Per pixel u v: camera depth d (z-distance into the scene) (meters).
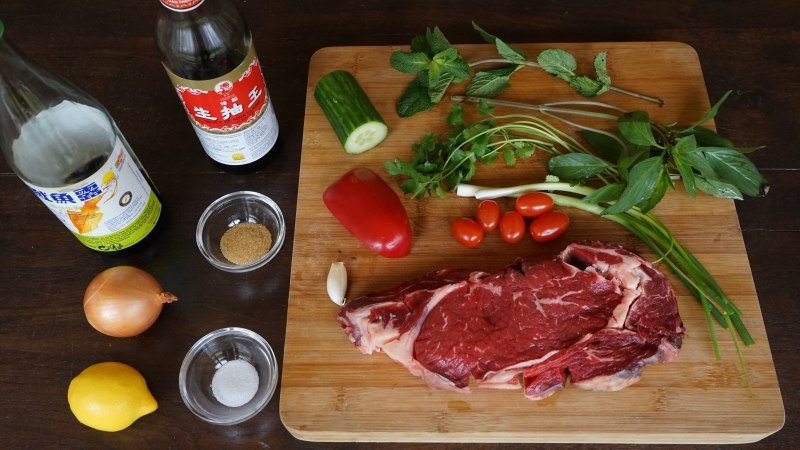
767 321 0.95
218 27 0.87
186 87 0.88
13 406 0.93
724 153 0.93
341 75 1.00
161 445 0.92
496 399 0.90
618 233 0.97
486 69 1.06
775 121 1.05
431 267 0.96
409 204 0.99
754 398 0.90
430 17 1.11
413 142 1.02
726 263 0.96
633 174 0.89
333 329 0.93
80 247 1.00
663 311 0.90
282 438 0.92
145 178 0.95
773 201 1.01
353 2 1.12
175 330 0.96
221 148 0.96
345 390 0.91
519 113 1.03
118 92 1.08
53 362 0.95
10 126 0.88
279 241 0.99
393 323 0.91
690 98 1.04
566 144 1.00
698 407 0.89
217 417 0.92
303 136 1.02
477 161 1.00
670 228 0.97
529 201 0.96
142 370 0.94
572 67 1.01
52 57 1.09
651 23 1.10
